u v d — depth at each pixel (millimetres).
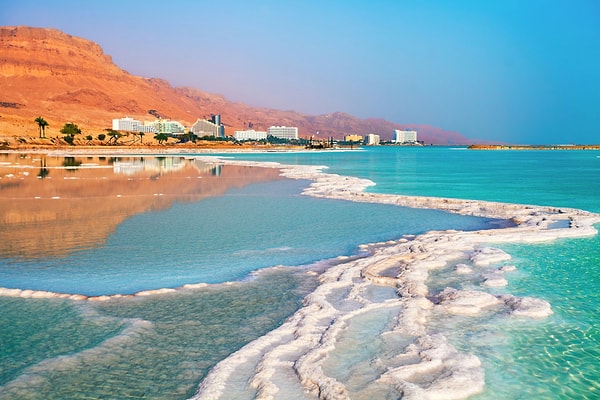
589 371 8992
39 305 12445
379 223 24422
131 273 15453
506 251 17859
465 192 38656
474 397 8078
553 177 54656
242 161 91000
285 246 19297
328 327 10711
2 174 53000
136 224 23969
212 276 15164
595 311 11867
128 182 46625
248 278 14867
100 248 18734
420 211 28328
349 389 8227
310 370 8680
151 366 9297
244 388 8344
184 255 17734
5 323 11297
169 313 11953
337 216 26609
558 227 22000
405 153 178750
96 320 11492
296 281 14547
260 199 34156
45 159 91250
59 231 22062
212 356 9711
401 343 9945
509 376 8805
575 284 13984
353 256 17594
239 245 19422
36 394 8305
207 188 41781
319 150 193875
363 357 9367
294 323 11023
